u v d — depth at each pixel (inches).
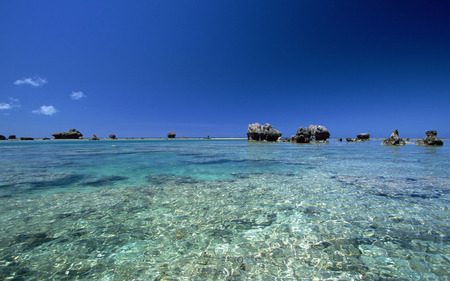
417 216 214.2
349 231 184.4
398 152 916.0
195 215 221.6
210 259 146.7
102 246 162.2
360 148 1203.9
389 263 140.4
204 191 310.0
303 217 215.3
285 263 141.7
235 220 209.5
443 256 147.3
